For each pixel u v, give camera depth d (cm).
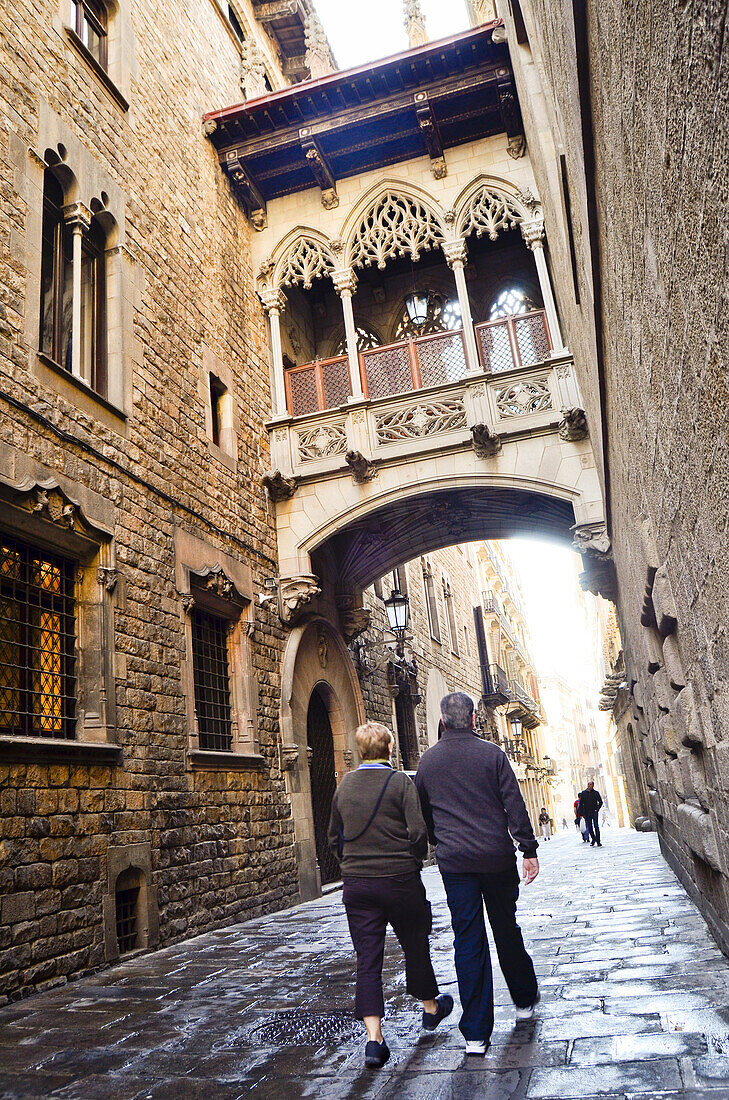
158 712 907
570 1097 301
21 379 758
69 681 796
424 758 425
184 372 1123
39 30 883
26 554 758
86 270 959
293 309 1652
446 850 395
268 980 616
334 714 1541
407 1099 321
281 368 1442
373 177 1470
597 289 525
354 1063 380
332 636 1551
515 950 430
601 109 366
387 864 396
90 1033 496
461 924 386
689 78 183
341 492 1350
